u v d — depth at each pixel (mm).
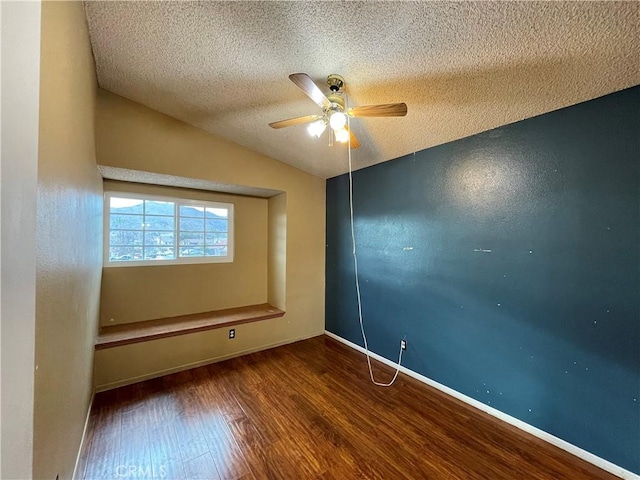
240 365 2971
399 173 2924
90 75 1770
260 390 2479
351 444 1838
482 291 2240
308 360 3111
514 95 1779
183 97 2359
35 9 776
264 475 1593
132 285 3055
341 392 2465
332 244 3844
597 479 1587
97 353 2412
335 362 3064
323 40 1569
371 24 1421
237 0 1373
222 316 3330
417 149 2697
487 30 1360
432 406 2275
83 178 1587
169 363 2754
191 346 2885
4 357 757
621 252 1608
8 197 758
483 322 2234
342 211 3674
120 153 2432
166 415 2109
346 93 2014
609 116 1642
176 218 3328
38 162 793
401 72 1751
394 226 2979
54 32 934
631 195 1576
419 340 2717
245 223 3840
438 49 1524
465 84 1760
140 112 2527
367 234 3307
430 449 1804
